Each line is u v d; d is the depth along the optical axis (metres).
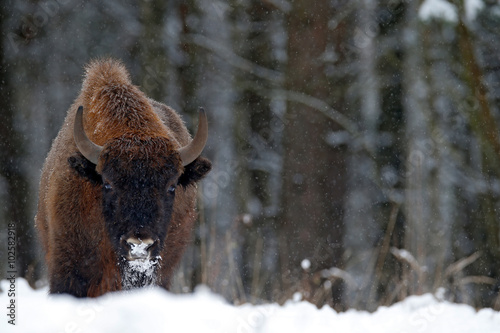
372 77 43.97
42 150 51.09
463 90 42.62
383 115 43.31
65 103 52.72
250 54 42.97
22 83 49.06
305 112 36.47
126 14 51.53
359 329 16.48
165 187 18.22
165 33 42.47
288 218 36.41
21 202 43.12
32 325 13.92
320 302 27.67
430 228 44.22
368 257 46.34
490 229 38.00
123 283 18.86
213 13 47.88
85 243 19.44
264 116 43.47
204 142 19.22
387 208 43.59
